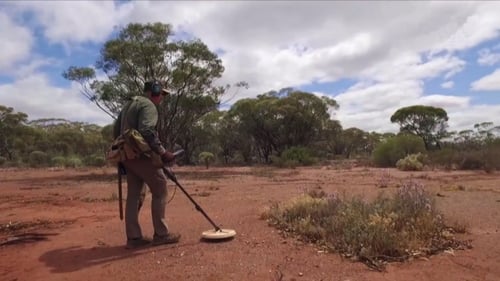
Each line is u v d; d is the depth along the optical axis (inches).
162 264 179.9
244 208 318.0
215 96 1121.4
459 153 945.5
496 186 459.2
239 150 2347.4
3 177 941.2
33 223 287.6
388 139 1155.3
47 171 1229.1
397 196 255.1
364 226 199.0
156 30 978.7
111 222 280.7
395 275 163.5
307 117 2064.5
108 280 165.8
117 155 199.9
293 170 1003.9
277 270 169.2
